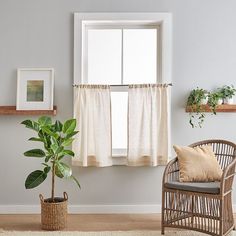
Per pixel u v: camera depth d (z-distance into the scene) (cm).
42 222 329
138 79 394
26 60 382
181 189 302
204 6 384
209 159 324
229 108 372
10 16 381
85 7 382
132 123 373
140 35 395
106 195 384
